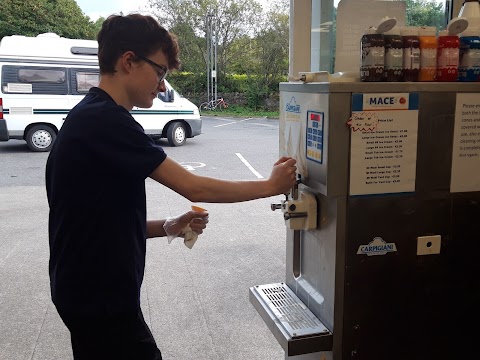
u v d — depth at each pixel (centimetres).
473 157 169
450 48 162
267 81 2291
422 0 217
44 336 314
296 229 180
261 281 400
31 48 1013
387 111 157
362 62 160
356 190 159
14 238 507
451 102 163
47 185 167
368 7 200
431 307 176
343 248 163
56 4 2005
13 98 1006
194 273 416
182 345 304
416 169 164
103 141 151
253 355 293
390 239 166
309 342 166
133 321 167
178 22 2236
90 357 166
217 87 2347
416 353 178
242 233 526
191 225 198
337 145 154
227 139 1309
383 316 171
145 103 169
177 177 158
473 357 185
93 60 1068
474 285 178
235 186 163
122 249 158
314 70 220
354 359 172
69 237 157
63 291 160
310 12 216
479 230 174
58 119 1052
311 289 185
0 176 824
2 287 387
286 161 172
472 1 182
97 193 154
